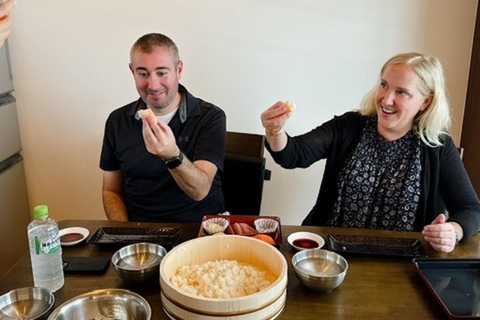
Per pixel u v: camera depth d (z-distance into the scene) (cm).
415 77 156
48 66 238
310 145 176
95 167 255
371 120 177
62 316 98
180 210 181
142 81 167
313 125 246
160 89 167
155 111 176
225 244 117
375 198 172
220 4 227
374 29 230
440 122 164
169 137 138
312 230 148
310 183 256
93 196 261
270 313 97
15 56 236
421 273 120
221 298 96
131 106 185
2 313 101
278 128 157
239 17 229
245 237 117
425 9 227
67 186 259
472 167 235
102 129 248
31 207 263
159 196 181
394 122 162
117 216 178
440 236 132
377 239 142
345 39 232
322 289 111
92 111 245
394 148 170
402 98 158
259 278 107
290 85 240
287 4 227
